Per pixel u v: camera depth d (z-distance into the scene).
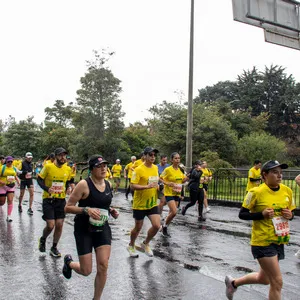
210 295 5.09
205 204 13.27
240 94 66.50
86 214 4.38
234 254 7.33
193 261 6.80
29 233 9.23
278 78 64.19
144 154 6.82
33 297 5.04
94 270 6.21
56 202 6.94
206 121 26.59
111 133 33.75
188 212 13.38
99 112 33.50
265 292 5.21
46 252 7.38
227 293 4.73
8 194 10.97
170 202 8.81
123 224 10.70
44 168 6.90
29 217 11.76
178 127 27.28
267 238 4.13
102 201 4.49
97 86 33.22
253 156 34.66
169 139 26.97
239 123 41.19
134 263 6.59
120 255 7.12
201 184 11.57
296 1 12.81
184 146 26.39
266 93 64.44
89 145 33.31
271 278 4.09
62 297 5.04
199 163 11.70
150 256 7.05
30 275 5.95
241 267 6.44
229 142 26.70
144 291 5.23
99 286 4.41
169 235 9.00
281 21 12.54
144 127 47.97
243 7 12.02
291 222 11.48
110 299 4.94
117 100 34.06
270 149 35.47
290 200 4.30
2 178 10.86
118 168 21.34
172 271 6.16
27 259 6.86
